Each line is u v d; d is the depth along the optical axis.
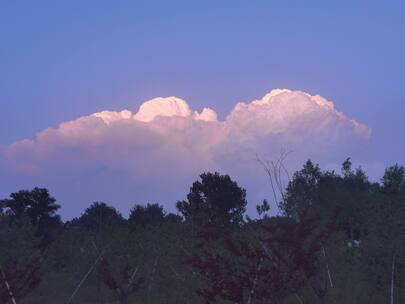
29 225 38.50
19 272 27.06
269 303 20.88
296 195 27.91
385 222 29.67
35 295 38.00
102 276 36.53
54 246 44.72
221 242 26.98
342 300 28.89
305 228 21.12
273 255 21.44
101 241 37.88
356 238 33.66
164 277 33.66
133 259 35.94
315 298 28.31
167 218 40.00
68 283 41.47
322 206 30.78
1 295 25.86
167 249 34.53
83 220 73.56
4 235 32.50
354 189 64.38
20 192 70.50
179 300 32.25
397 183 56.09
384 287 29.64
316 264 26.41
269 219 24.89
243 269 21.50
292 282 20.81
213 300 22.00
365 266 29.83
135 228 39.38
